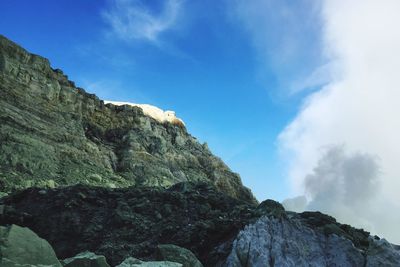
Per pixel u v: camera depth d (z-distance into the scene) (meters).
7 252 10.98
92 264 12.74
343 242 17.62
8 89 38.28
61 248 19.12
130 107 49.47
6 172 30.75
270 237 17.34
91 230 20.02
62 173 34.12
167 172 42.06
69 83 45.72
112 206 22.36
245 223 18.66
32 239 11.70
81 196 22.59
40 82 41.66
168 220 20.64
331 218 20.39
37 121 38.22
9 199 23.97
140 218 21.00
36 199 23.17
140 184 37.94
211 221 19.72
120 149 43.41
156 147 45.38
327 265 16.97
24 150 33.69
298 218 20.03
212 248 18.25
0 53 39.66
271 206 20.36
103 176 36.72
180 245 18.59
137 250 18.08
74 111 43.62
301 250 17.14
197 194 23.55
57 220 20.89
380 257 17.06
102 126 45.53
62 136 38.72
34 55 43.03
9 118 35.72
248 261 16.25
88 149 39.84
